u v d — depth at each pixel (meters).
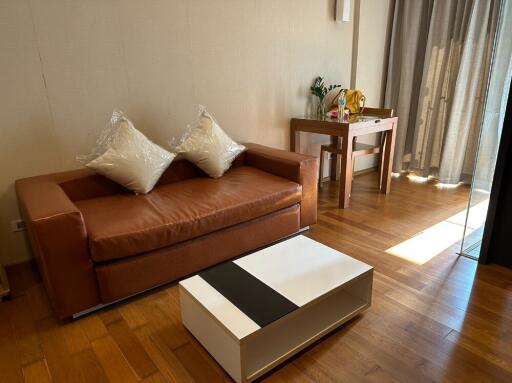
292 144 3.70
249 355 1.50
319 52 3.66
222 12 2.92
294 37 3.43
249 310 1.45
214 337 1.51
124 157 2.33
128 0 2.48
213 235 2.22
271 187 2.53
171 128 2.90
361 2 3.74
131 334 1.76
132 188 2.38
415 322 1.78
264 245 2.58
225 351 1.46
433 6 3.67
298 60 3.53
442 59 3.73
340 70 3.90
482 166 2.26
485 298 1.96
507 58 2.10
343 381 1.46
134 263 1.92
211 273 1.72
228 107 3.19
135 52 2.59
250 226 2.39
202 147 2.71
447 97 3.78
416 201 3.45
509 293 2.00
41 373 1.54
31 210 1.70
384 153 3.60
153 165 2.44
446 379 1.46
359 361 1.56
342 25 3.75
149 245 1.94
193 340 1.71
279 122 3.59
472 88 3.53
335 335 1.71
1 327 1.83
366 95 4.18
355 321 1.80
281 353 1.50
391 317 1.82
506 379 1.45
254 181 2.66
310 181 2.73
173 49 2.75
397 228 2.86
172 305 1.98
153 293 2.09
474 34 3.42
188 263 2.13
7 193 2.33
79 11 2.32
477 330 1.72
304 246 1.96
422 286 2.08
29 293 2.12
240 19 3.04
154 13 2.60
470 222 2.39
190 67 2.87
